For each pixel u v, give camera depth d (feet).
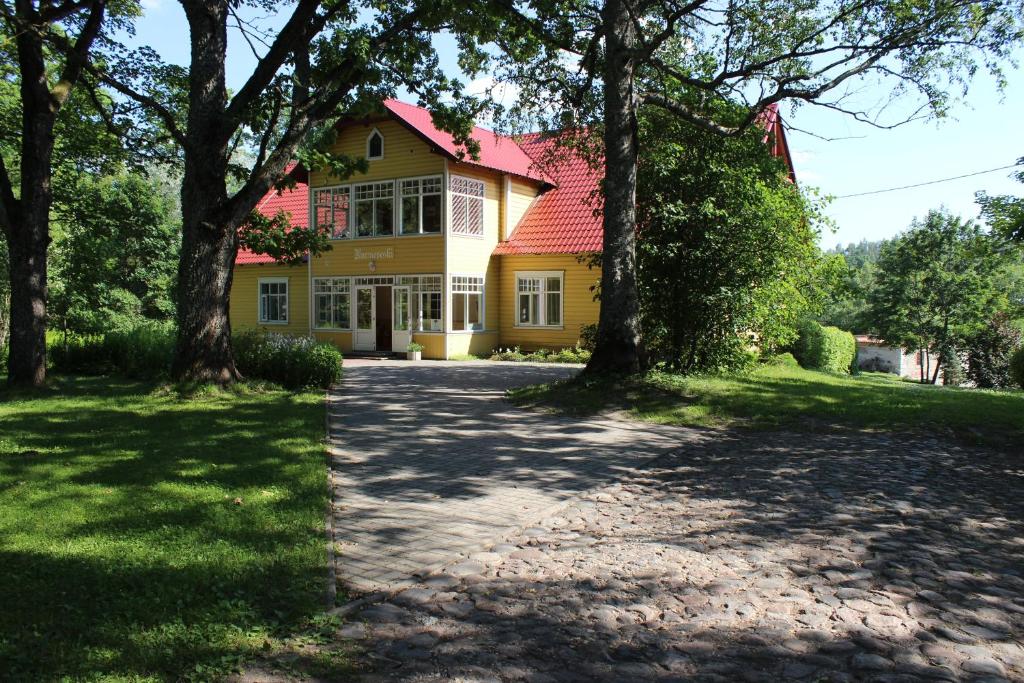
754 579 15.97
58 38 43.34
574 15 52.70
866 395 46.65
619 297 46.47
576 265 84.28
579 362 78.43
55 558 15.67
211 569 15.31
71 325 79.30
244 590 14.49
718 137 52.39
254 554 16.39
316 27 46.32
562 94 57.41
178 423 33.91
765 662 12.16
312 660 11.96
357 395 48.14
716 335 52.65
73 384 49.26
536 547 18.29
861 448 31.50
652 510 21.89
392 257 86.69
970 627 13.53
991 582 15.84
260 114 45.91
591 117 57.98
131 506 19.83
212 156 44.50
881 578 16.01
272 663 11.82
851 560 17.19
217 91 44.88
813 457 29.66
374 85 46.29
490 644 12.80
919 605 14.55
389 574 16.12
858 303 180.55
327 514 20.49
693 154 52.26
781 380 53.47
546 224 90.22
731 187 50.03
